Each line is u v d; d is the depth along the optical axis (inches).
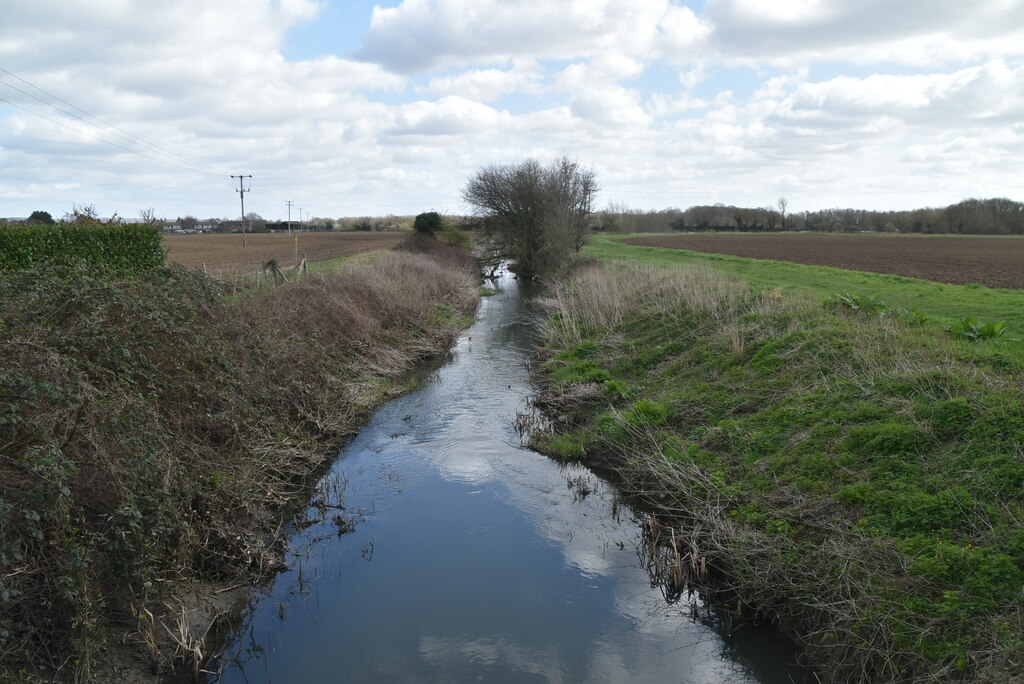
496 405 502.0
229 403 337.1
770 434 335.0
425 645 223.8
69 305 275.0
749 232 4190.5
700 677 209.5
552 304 853.2
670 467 329.1
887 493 251.3
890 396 315.0
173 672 206.1
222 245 2183.8
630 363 531.2
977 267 1237.1
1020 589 189.3
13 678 170.9
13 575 173.5
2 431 200.8
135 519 209.8
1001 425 258.7
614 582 263.6
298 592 255.6
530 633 231.0
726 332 492.4
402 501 336.8
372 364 560.7
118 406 239.6
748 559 252.7
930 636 188.5
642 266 972.6
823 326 434.6
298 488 346.3
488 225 1537.9
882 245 2282.2
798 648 221.3
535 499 340.2
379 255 1173.1
